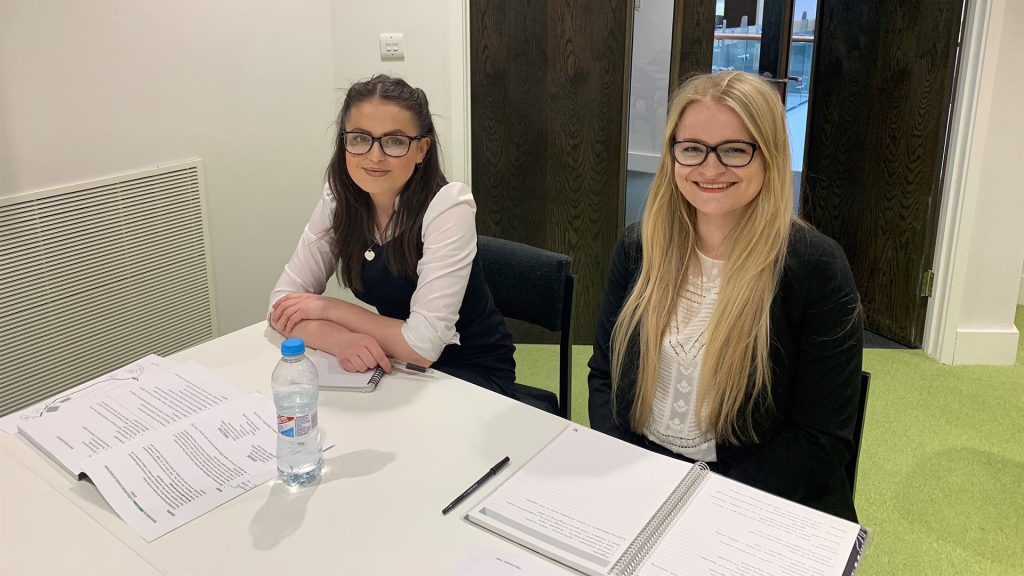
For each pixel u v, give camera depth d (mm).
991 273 3027
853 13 3273
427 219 1588
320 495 1117
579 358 3256
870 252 3381
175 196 2584
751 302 1296
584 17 2924
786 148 1263
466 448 1242
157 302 2600
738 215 1334
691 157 1264
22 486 1144
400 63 3018
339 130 1597
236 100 2738
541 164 3143
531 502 1091
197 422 1290
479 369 1737
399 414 1349
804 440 1329
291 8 2859
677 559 986
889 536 2090
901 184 3186
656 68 3227
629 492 1119
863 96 3285
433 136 1596
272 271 3043
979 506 2219
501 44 2988
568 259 1830
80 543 1018
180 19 2498
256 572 964
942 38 2924
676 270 1399
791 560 984
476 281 1682
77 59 2238
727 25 3852
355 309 1604
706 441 1424
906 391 2902
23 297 2205
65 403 1359
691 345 1391
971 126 2861
